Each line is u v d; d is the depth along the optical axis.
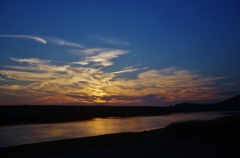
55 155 13.74
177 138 20.70
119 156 13.35
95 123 61.12
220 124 18.53
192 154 13.95
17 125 54.16
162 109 141.12
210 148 15.76
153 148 15.88
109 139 19.66
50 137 32.44
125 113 117.75
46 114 88.06
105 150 15.20
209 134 18.38
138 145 17.11
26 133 37.66
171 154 13.91
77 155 13.64
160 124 56.53
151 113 124.94
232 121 18.56
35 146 16.55
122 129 43.88
